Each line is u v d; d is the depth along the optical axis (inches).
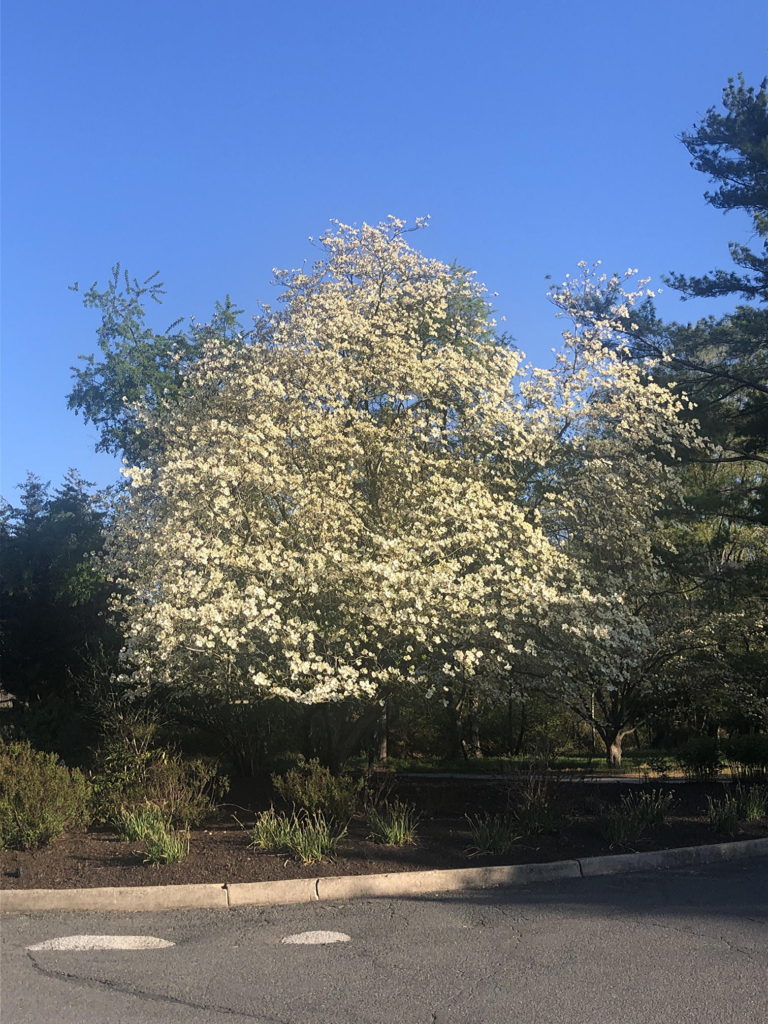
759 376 745.6
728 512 712.4
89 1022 171.9
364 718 468.8
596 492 483.5
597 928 240.4
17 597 849.5
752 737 526.6
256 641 384.5
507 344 629.3
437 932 237.8
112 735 504.1
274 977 200.5
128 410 636.7
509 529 418.0
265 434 413.1
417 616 373.4
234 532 405.7
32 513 927.7
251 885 275.0
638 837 355.9
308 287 526.9
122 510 486.3
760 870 322.3
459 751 1036.5
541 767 414.3
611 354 504.7
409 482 437.1
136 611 414.6
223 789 437.7
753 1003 181.9
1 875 291.0
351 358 464.1
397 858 315.3
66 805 346.9
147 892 268.7
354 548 398.0
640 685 720.3
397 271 524.4
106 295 913.5
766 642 780.6
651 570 502.9
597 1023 172.1
